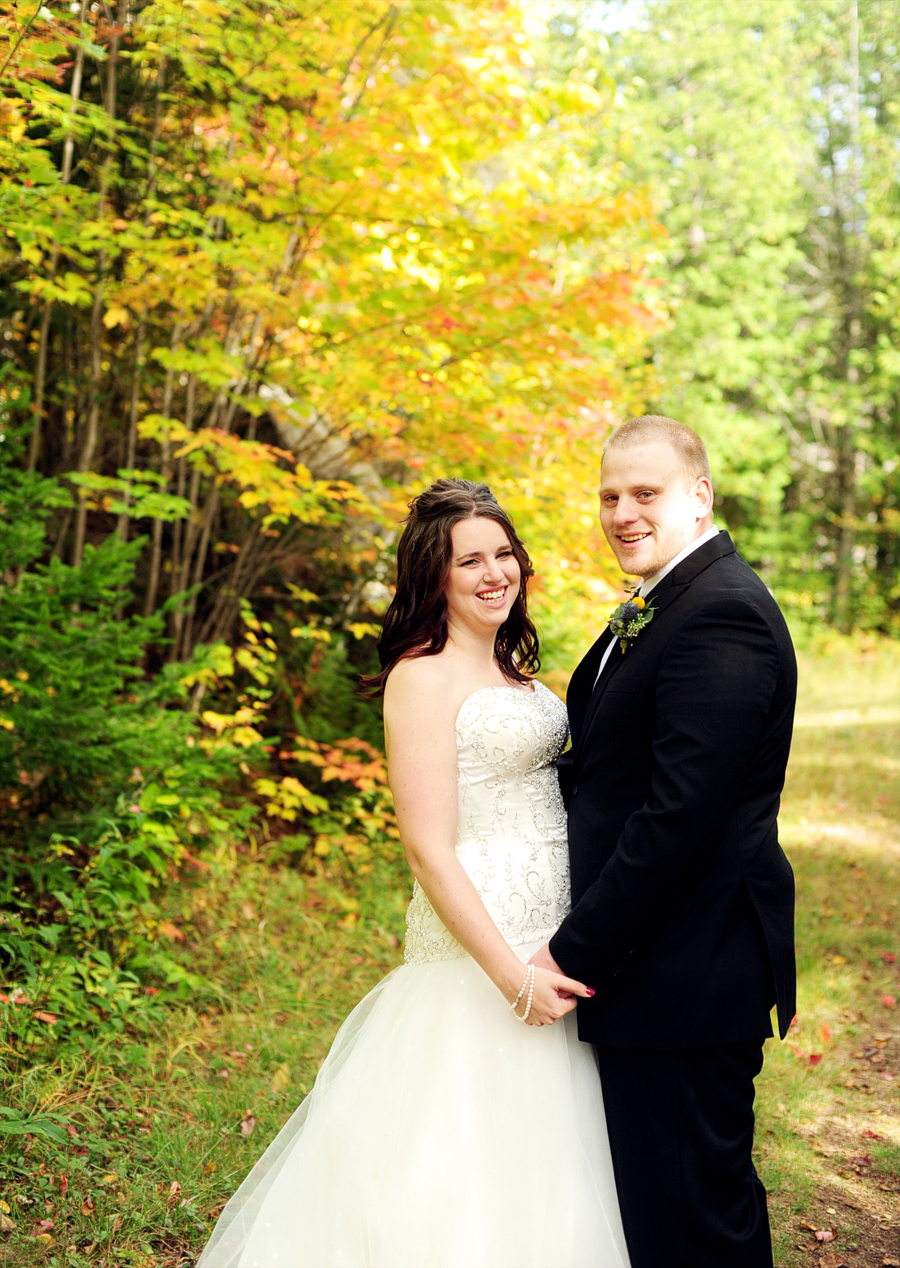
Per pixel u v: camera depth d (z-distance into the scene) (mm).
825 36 18969
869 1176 3283
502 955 2135
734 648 2127
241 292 4965
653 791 2107
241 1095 3387
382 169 5066
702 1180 2105
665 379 17141
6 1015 3262
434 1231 2053
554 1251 2043
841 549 19484
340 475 6645
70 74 4992
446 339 5402
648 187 5688
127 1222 2727
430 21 5289
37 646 3920
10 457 4277
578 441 6605
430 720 2281
